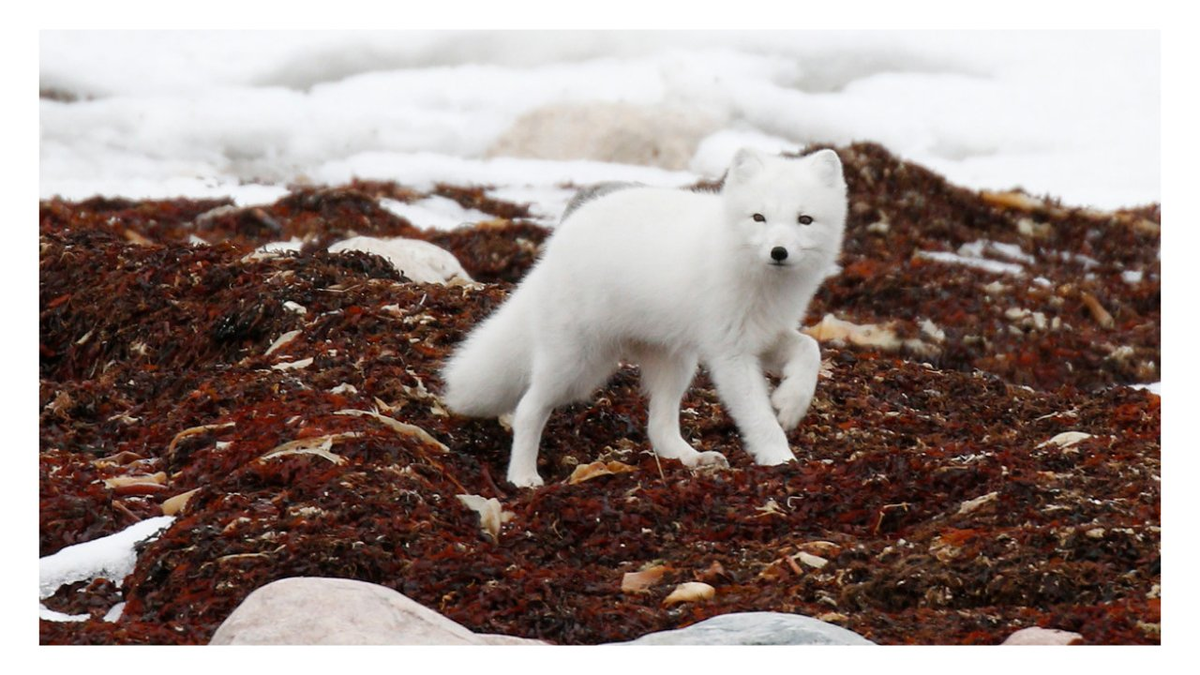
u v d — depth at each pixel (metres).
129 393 16.38
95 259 20.33
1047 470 13.38
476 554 11.00
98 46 47.06
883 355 22.91
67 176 36.19
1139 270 29.12
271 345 17.69
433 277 21.33
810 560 11.25
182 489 12.97
